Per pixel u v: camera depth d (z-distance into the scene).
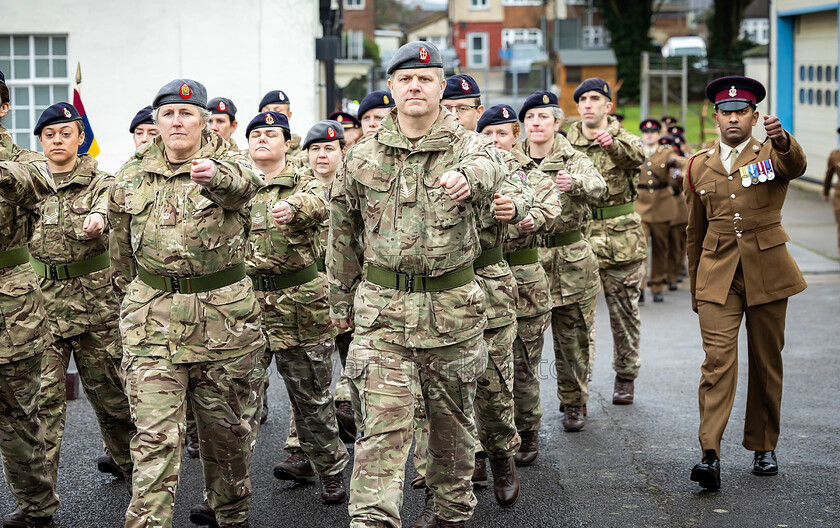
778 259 5.90
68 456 6.67
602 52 41.78
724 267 5.94
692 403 7.78
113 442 5.92
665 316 11.62
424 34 70.88
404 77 4.51
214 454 4.92
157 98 4.73
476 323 4.63
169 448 4.56
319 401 5.68
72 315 5.77
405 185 4.52
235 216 4.76
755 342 5.99
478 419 5.50
